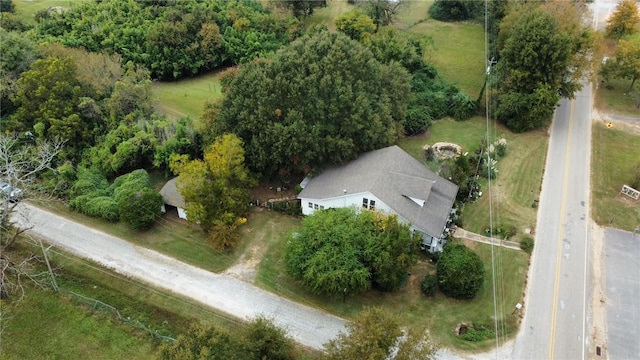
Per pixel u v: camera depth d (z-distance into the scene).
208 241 44.09
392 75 53.94
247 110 46.22
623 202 48.94
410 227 40.44
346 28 73.44
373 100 49.25
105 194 48.69
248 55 76.25
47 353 34.38
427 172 46.66
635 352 34.91
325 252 36.91
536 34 56.69
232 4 83.62
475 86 70.69
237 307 37.94
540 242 44.16
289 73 46.72
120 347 34.72
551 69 56.91
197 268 41.50
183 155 46.97
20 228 45.06
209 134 50.25
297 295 38.97
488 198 49.31
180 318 37.00
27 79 53.50
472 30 89.00
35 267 41.06
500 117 61.47
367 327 28.58
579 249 43.50
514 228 45.28
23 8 86.31
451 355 34.31
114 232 45.22
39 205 48.12
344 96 45.72
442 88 67.12
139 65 66.50
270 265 41.66
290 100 46.22
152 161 52.59
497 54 74.12
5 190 39.78
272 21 79.50
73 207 47.72
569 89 60.03
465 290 37.72
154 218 44.66
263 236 44.62
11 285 38.53
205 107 53.56
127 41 74.12
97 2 83.62
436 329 36.06
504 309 37.78
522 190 50.50
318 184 46.41
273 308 37.91
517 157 55.66
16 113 54.97
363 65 49.03
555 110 64.31
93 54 61.81
